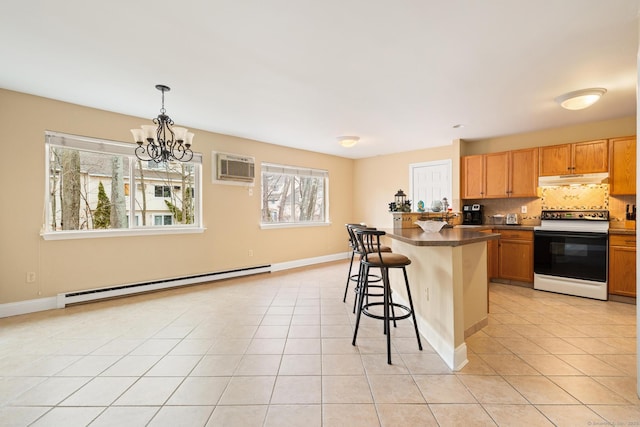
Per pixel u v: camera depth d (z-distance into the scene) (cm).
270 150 529
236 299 366
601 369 205
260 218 514
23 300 309
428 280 250
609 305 337
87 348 237
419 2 173
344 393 179
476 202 507
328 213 631
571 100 305
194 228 426
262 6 176
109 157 367
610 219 382
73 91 301
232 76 268
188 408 166
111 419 157
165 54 231
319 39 212
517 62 243
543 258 396
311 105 341
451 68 254
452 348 208
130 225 382
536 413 161
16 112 303
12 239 303
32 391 181
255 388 185
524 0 171
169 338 256
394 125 419
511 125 417
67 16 185
